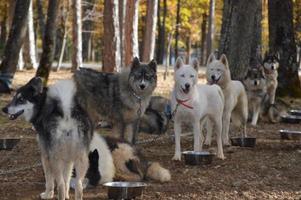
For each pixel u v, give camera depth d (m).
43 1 25.86
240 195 5.55
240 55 8.95
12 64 10.77
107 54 12.29
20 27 10.70
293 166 6.41
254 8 8.91
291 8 11.99
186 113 6.49
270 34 12.22
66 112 5.05
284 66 12.04
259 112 9.15
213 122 6.74
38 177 5.97
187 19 26.45
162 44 28.03
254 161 6.57
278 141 7.60
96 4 22.05
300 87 12.16
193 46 37.75
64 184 5.16
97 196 5.49
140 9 22.25
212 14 23.11
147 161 5.92
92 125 5.23
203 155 6.38
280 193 5.61
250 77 8.98
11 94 10.59
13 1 17.44
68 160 5.12
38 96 5.21
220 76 7.21
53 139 5.04
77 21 16.30
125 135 7.12
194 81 6.47
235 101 7.42
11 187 5.70
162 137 7.69
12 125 8.24
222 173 6.14
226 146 7.27
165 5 25.83
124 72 7.08
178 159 6.55
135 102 7.02
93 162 5.64
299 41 24.94
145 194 5.52
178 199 5.44
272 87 9.95
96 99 7.09
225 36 9.02
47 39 11.30
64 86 5.11
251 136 7.97
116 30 12.27
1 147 6.91
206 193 5.57
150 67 7.02
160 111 7.97
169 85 13.62
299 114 9.52
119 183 5.52
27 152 6.82
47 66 11.30
